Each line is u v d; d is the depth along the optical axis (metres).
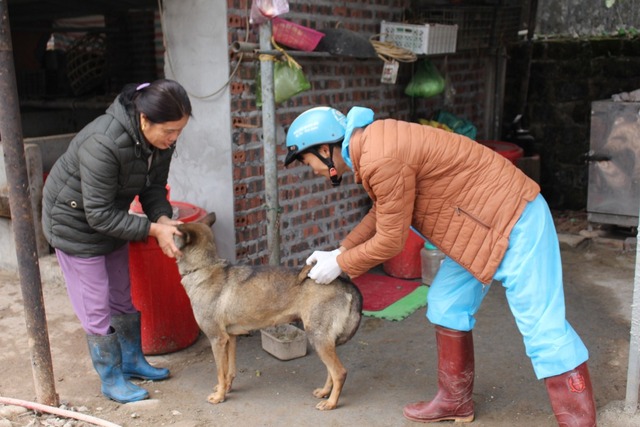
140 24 7.80
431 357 4.04
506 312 4.74
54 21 10.58
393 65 5.17
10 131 3.03
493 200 2.88
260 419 3.33
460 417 3.31
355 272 3.09
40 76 9.21
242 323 3.39
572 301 4.95
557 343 2.83
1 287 5.17
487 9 6.24
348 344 4.23
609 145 5.92
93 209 3.13
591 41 7.10
